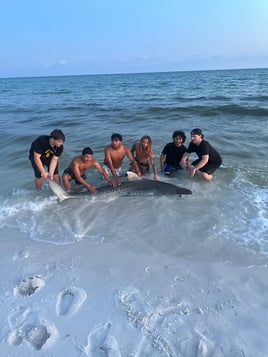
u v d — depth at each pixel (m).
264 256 4.16
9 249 4.53
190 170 6.90
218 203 5.78
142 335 2.99
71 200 6.10
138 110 18.23
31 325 3.14
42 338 2.99
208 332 3.00
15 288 3.69
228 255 4.22
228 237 4.64
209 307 3.30
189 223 5.11
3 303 3.45
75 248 4.51
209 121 13.82
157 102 23.73
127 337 2.98
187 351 2.82
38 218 5.45
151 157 7.14
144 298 3.46
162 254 4.30
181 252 4.33
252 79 61.97
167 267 4.01
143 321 3.14
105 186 6.39
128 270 3.97
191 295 3.49
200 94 29.86
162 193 6.18
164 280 3.76
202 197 6.07
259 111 15.20
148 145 7.05
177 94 31.66
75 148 9.85
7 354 2.83
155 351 2.83
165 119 14.88
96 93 41.50
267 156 8.47
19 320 3.20
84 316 3.24
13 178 7.44
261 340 2.90
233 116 14.70
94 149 9.67
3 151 10.02
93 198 6.18
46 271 4.00
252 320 3.12
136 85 59.09
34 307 3.38
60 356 2.81
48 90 56.03
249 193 6.14
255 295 3.46
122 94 35.84
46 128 13.99
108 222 5.27
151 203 5.92
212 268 3.96
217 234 4.73
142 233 4.87
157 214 5.46
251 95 25.73
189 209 5.60
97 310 3.31
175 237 4.71
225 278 3.76
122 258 4.23
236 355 2.76
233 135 10.74
